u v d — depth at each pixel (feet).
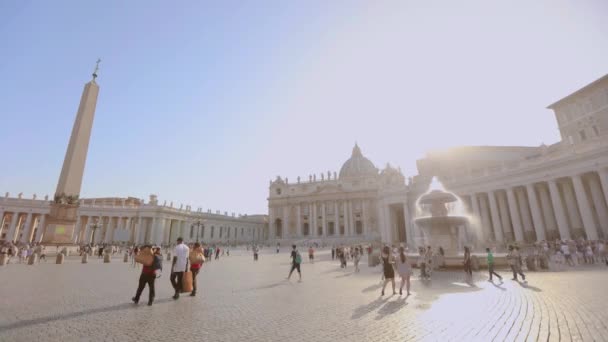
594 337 18.11
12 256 88.28
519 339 18.10
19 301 29.96
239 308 27.17
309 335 19.22
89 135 101.50
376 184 301.63
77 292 35.50
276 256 128.88
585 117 120.57
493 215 113.29
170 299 31.58
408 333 19.34
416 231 135.64
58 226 94.12
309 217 309.63
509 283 39.42
